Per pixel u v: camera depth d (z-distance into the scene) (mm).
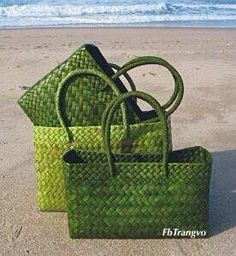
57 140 1056
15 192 1229
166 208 982
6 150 1510
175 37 3994
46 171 1081
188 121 1762
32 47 3418
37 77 2477
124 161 1022
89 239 1021
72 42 3703
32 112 1077
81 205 985
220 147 1526
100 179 967
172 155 1051
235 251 990
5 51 3219
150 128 1046
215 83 2287
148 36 4055
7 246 1017
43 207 1115
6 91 2197
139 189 972
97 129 1049
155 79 2354
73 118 1052
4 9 5594
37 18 5363
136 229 999
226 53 3121
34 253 992
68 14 5590
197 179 963
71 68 1040
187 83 2277
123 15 5539
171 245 1000
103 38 3934
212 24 5039
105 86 1038
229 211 1132
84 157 1027
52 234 1048
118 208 985
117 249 991
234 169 1358
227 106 1943
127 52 3148
